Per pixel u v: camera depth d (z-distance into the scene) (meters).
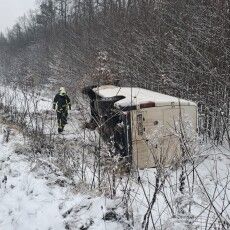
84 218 5.93
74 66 27.22
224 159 10.80
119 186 7.64
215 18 14.92
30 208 6.70
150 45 17.67
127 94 12.05
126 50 19.50
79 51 27.84
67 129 14.25
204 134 13.40
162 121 10.20
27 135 11.64
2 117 14.18
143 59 18.14
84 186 7.41
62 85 26.88
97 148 9.54
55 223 6.11
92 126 11.77
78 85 21.14
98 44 26.20
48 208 6.64
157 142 9.70
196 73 14.59
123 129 10.21
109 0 30.12
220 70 13.47
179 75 15.41
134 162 9.98
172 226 5.30
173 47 15.53
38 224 6.21
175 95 15.62
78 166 8.89
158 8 18.61
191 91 14.62
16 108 14.89
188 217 5.59
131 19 22.30
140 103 10.16
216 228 5.43
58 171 8.41
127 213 5.90
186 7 17.25
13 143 10.54
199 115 13.18
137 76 17.73
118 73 19.45
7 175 8.26
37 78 29.36
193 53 15.06
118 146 10.38
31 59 42.56
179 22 16.91
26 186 7.59
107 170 7.91
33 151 9.76
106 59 20.22
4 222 6.46
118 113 10.52
